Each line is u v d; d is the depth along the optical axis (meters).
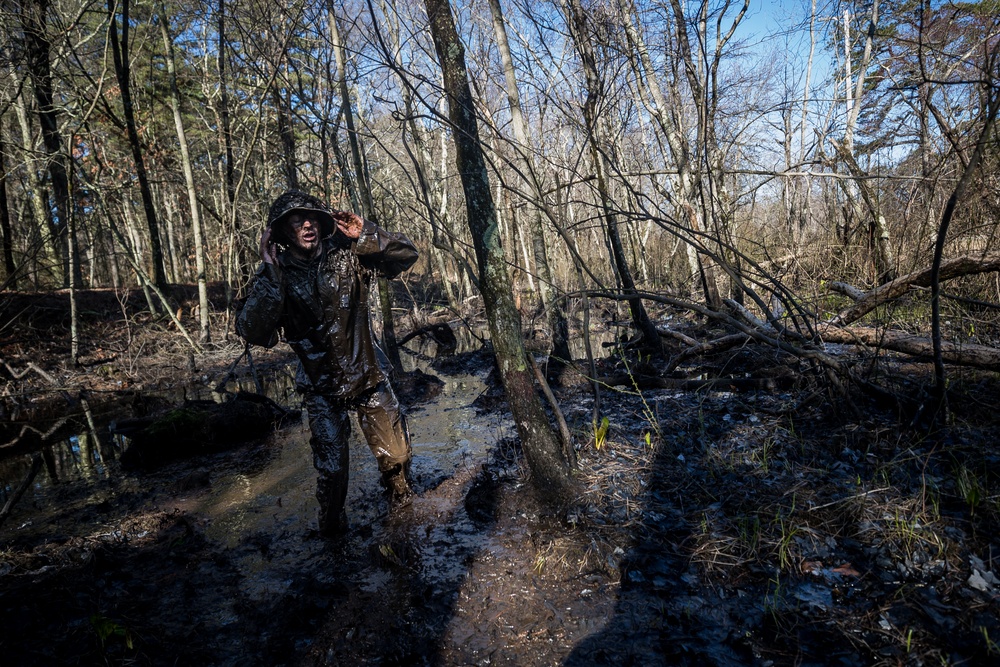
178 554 3.35
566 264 14.70
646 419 4.59
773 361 5.27
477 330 12.52
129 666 2.37
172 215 21.22
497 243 3.39
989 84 2.79
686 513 3.13
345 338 3.23
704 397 4.88
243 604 2.75
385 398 3.46
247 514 3.83
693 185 7.17
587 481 3.45
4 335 9.30
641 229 13.29
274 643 2.44
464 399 6.42
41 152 10.34
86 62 11.92
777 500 3.11
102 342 10.19
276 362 9.88
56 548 3.46
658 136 9.43
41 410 7.47
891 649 2.07
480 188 3.32
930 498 2.91
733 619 2.33
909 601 2.29
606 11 4.41
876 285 6.92
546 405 5.34
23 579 3.13
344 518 3.42
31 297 10.46
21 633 2.61
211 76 12.36
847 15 9.92
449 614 2.54
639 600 2.49
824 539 2.75
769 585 2.51
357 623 2.53
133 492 4.43
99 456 5.51
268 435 5.63
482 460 4.30
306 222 3.10
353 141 6.54
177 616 2.71
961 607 2.23
